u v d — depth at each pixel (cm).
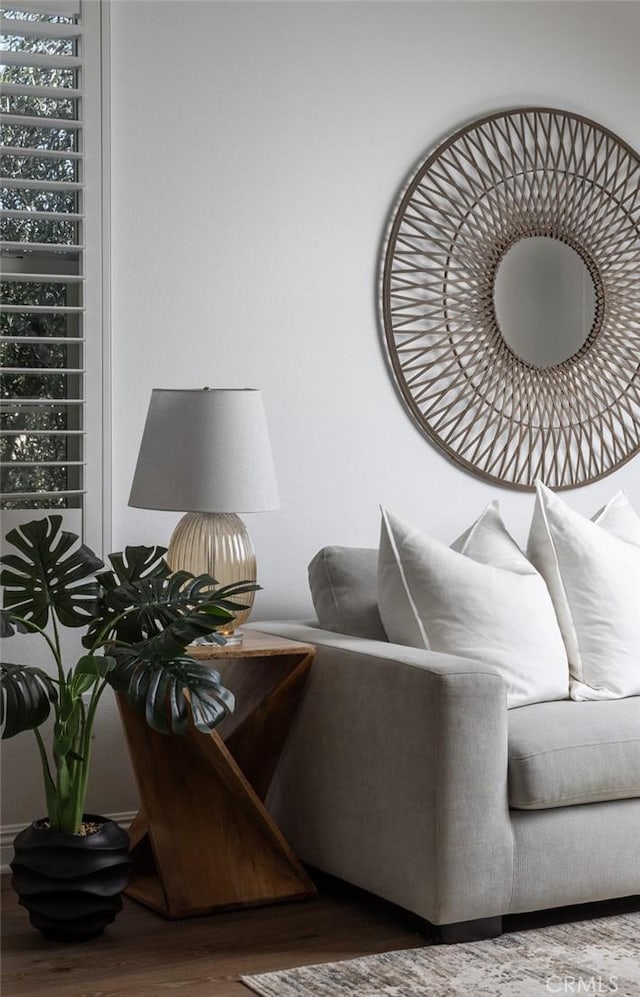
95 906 279
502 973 261
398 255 392
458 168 400
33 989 254
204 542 320
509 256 411
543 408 420
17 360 347
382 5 389
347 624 337
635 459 435
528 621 323
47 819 294
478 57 405
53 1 340
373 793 295
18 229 346
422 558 320
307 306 381
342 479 388
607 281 429
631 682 332
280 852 314
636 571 347
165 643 272
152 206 358
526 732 291
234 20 367
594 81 426
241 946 279
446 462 406
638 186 434
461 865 275
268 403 376
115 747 357
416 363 397
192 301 364
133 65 354
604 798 294
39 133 347
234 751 322
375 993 250
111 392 352
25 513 343
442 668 278
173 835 306
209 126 365
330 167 383
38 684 274
